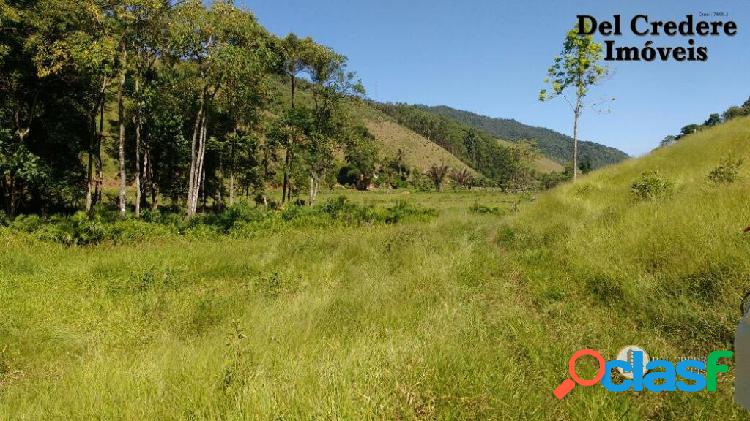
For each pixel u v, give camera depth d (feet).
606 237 25.62
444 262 27.81
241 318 20.36
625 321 16.69
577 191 52.49
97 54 62.59
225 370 13.23
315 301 21.30
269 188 196.95
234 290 26.61
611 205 38.58
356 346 14.66
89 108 83.87
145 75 78.54
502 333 15.74
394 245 35.47
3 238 42.70
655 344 14.20
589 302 19.19
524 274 24.39
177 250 40.14
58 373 16.58
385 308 19.75
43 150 82.64
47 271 31.01
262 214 63.72
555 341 14.96
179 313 22.53
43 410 12.75
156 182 109.40
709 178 37.81
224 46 73.72
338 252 35.01
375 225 61.72
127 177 116.37
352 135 116.57
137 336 19.93
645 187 39.34
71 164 88.28
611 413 10.34
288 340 16.24
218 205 116.37
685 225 21.88
